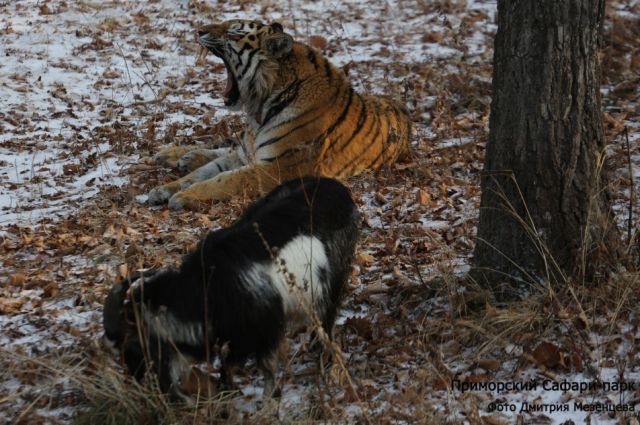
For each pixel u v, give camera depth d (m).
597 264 9.25
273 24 13.94
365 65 19.53
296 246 7.68
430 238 11.38
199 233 12.10
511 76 9.04
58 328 9.69
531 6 8.80
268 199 8.41
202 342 7.23
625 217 11.22
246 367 8.76
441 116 16.50
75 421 7.59
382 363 8.71
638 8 22.00
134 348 7.27
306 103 13.49
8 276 11.32
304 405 7.84
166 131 16.50
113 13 23.16
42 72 19.64
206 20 22.73
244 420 7.49
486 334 8.71
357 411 7.83
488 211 9.46
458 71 18.88
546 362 8.43
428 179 13.81
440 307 9.57
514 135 9.11
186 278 7.25
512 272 9.34
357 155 13.82
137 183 14.44
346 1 24.00
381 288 10.14
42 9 23.14
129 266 11.20
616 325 8.84
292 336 9.32
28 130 16.95
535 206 9.14
